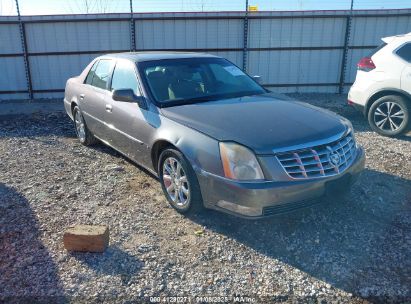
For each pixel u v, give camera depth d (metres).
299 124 3.77
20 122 9.20
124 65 5.26
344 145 3.81
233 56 13.11
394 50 7.04
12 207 4.36
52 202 4.47
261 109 4.15
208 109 4.17
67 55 13.02
